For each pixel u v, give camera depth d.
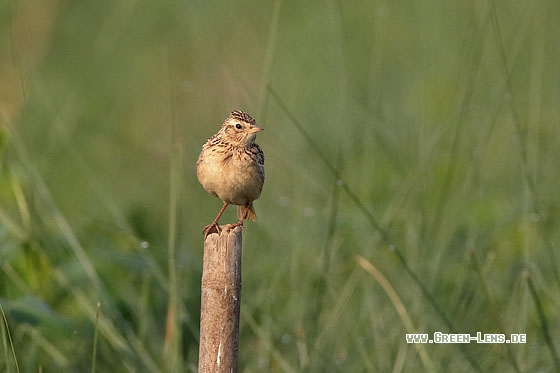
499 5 17.86
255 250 13.23
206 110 19.58
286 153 15.92
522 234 12.83
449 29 18.62
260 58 19.66
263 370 10.80
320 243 12.77
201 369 7.23
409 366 10.41
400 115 16.91
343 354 11.06
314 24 20.16
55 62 21.38
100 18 22.47
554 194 13.35
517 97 16.20
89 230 14.06
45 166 16.25
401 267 12.02
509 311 11.21
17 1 21.95
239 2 20.92
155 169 18.30
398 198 12.12
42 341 10.63
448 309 11.33
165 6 21.30
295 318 11.34
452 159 12.91
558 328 11.01
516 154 14.51
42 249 11.57
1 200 12.58
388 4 19.84
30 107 17.66
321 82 18.14
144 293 11.33
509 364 10.39
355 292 11.74
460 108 13.12
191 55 20.30
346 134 14.88
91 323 11.12
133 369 10.45
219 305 7.13
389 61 18.89
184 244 15.09
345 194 14.36
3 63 20.70
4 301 9.99
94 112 19.81
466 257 11.91
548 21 16.61
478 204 13.80
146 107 20.38
